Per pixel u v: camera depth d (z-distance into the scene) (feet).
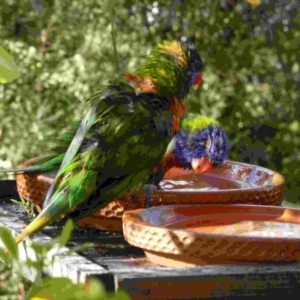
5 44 32.68
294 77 35.86
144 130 15.69
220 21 35.58
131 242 13.28
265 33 35.81
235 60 35.65
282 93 35.94
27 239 14.16
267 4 35.60
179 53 17.60
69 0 34.04
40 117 31.76
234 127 35.70
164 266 13.01
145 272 11.71
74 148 15.44
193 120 19.11
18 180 17.79
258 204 16.46
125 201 16.06
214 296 11.54
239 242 12.16
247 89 35.78
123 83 16.69
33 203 17.26
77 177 15.06
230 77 35.53
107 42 33.94
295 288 11.77
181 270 11.84
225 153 19.16
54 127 31.99
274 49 35.81
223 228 14.51
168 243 12.59
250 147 35.99
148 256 13.47
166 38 35.14
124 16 34.86
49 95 32.73
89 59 33.53
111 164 15.28
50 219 14.74
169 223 14.58
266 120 35.99
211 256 12.33
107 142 15.31
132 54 34.40
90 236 16.07
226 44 35.63
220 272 11.66
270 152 36.11
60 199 14.90
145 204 16.11
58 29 33.81
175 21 35.32
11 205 19.24
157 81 17.16
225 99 35.50
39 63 32.83
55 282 8.45
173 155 18.86
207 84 35.32
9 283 26.91
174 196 16.05
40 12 33.91
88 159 15.14
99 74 33.19
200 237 12.31
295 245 12.17
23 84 32.65
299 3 35.55
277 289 11.70
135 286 11.35
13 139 32.07
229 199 16.15
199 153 18.94
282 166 36.22
